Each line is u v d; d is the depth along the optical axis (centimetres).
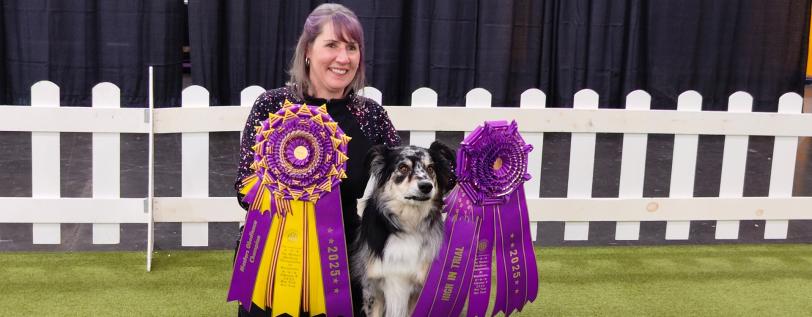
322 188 272
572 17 897
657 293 397
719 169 722
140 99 841
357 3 851
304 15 849
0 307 352
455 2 873
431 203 271
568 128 448
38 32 812
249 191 280
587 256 459
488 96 442
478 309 285
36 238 433
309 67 290
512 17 884
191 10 820
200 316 351
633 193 466
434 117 437
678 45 922
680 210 467
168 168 662
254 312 289
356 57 285
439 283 276
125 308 357
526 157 288
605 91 915
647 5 912
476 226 282
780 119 464
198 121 427
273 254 278
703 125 459
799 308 379
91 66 830
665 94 931
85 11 815
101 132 420
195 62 833
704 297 393
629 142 459
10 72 824
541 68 919
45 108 411
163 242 464
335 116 291
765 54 941
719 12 921
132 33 825
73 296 370
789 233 521
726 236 483
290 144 272
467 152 279
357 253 280
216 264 425
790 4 931
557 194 611
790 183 477
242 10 832
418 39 875
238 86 851
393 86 880
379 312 276
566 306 375
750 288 408
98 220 429
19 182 596
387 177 267
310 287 278
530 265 296
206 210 436
